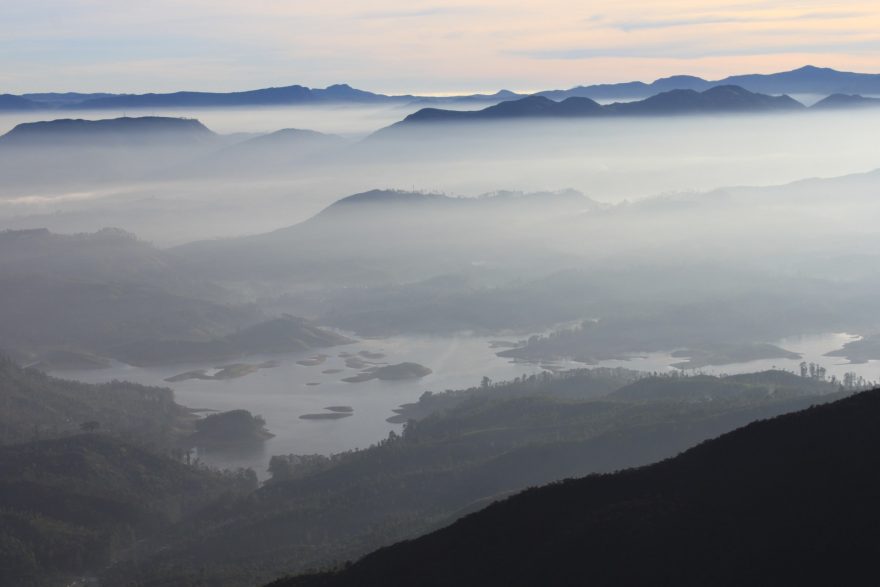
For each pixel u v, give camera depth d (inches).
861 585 3262.8
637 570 3698.3
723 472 4407.0
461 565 4237.2
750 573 3484.3
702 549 3730.3
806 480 4033.0
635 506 4254.4
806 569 3430.1
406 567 4370.1
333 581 4448.8
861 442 4217.5
